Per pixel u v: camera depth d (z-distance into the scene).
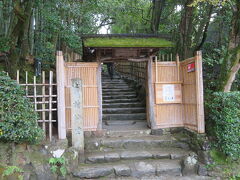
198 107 4.41
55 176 3.65
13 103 3.43
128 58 5.14
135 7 10.25
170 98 5.19
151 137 4.99
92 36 4.91
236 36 4.27
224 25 7.07
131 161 4.26
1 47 4.49
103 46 4.54
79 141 4.21
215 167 3.94
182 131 5.22
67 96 4.76
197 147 4.30
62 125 4.12
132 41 4.82
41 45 6.40
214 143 4.14
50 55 6.71
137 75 8.97
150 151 4.56
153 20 8.32
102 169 3.88
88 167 3.98
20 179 3.43
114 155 4.30
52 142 3.96
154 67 5.22
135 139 4.81
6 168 3.41
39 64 4.90
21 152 3.69
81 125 4.23
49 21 5.89
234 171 3.93
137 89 8.50
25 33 5.31
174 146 4.75
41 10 5.89
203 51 6.98
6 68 4.86
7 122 3.37
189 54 6.36
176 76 5.25
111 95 8.33
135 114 6.65
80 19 8.63
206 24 6.62
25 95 3.95
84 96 4.89
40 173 3.61
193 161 4.03
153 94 5.21
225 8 6.55
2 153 3.50
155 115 5.18
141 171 3.93
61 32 6.35
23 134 3.45
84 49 5.16
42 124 4.36
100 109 4.98
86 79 4.91
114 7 9.91
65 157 3.81
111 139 4.81
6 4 5.27
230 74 4.34
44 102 4.10
